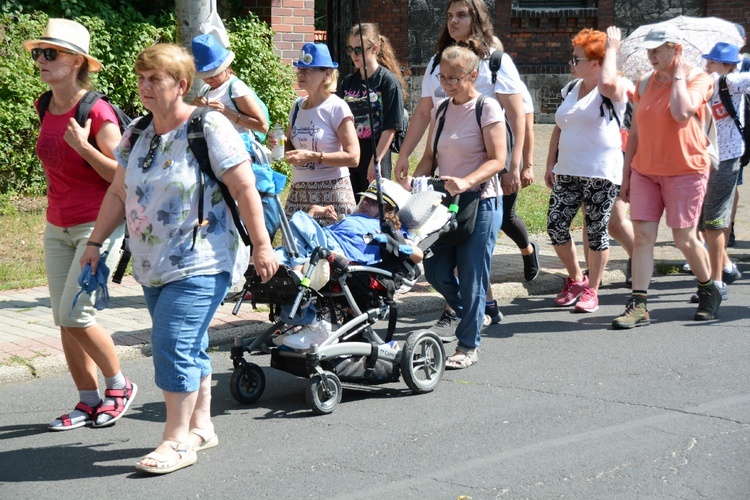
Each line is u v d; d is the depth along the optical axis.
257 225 6.61
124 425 7.95
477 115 9.01
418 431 7.62
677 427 7.59
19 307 11.41
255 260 6.63
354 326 8.44
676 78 10.55
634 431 7.50
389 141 11.21
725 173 11.84
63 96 7.41
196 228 6.59
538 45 30.14
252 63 18.47
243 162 6.57
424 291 12.44
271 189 7.75
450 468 6.80
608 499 6.21
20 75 16.53
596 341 10.44
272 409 8.32
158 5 19.77
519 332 10.91
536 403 8.29
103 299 7.18
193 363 6.80
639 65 14.80
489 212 9.15
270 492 6.46
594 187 11.64
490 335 10.79
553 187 12.30
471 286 9.28
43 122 7.49
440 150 9.28
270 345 8.48
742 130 11.92
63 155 7.31
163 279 6.63
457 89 9.03
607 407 8.13
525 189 20.39
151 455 6.84
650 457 6.95
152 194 6.56
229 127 6.61
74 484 6.68
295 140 10.52
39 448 7.41
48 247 7.60
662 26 10.62
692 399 8.30
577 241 15.98
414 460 6.98
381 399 8.53
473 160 9.13
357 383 8.70
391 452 7.16
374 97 11.19
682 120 10.56
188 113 6.63
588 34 11.53
